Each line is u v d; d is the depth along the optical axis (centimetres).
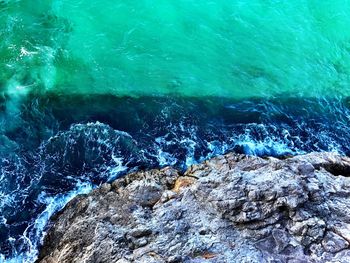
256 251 1542
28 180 1838
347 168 1900
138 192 1734
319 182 1741
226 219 1628
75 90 2139
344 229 1611
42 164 1889
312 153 1947
